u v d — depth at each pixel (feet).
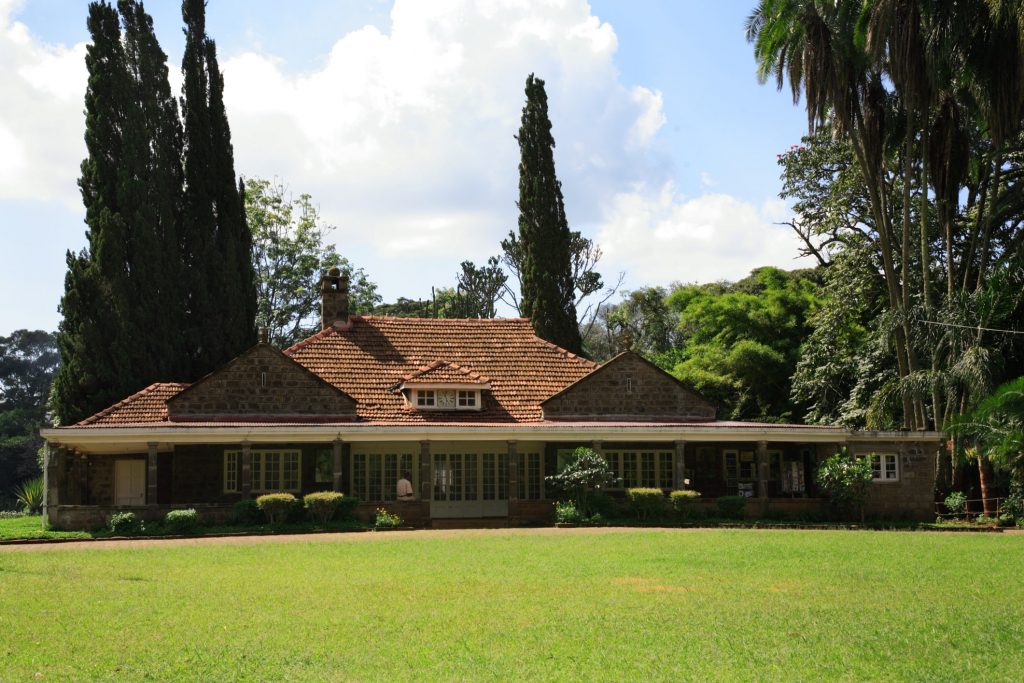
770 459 113.39
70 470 100.89
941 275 133.80
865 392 138.82
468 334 121.49
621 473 108.78
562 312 143.64
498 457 107.65
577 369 118.21
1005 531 93.20
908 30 105.19
